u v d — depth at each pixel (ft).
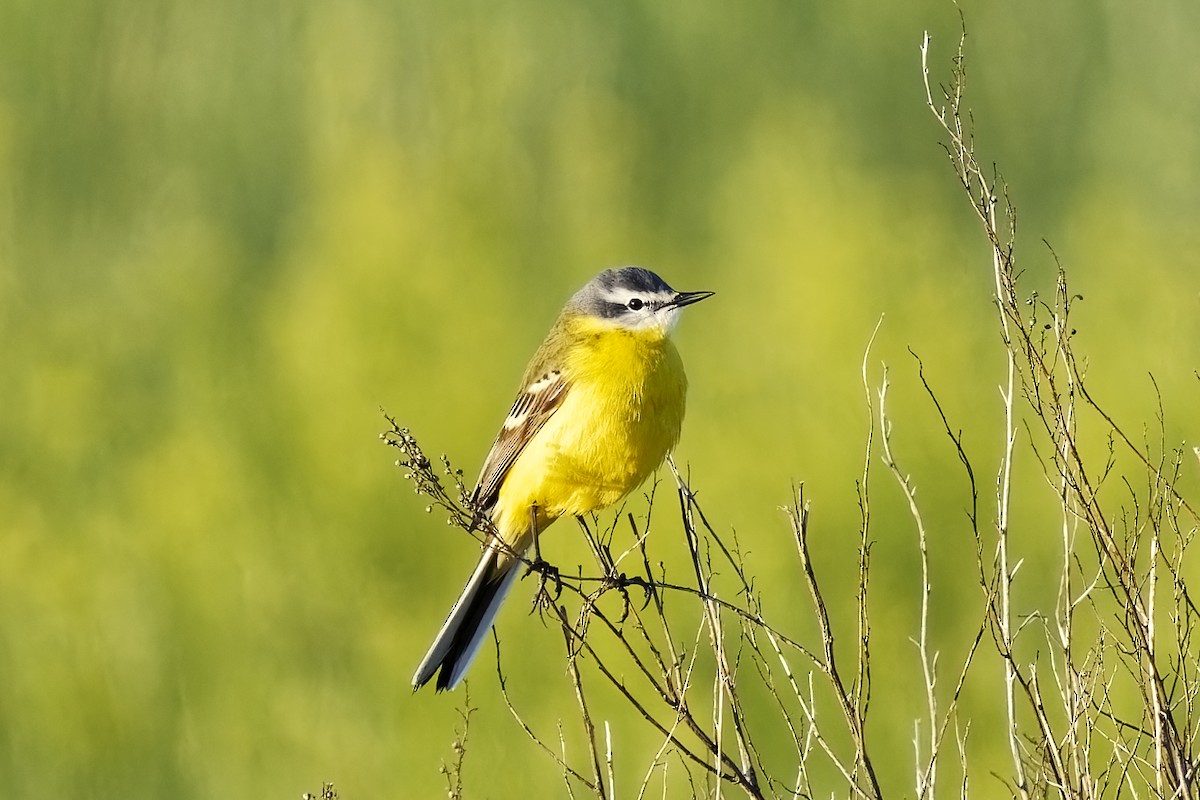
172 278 78.02
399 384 65.36
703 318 69.62
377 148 83.05
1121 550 23.65
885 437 23.59
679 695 22.94
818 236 69.21
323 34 97.25
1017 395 26.30
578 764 46.78
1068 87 97.66
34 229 90.12
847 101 99.09
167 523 62.18
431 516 62.28
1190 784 21.95
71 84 96.27
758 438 60.23
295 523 62.80
